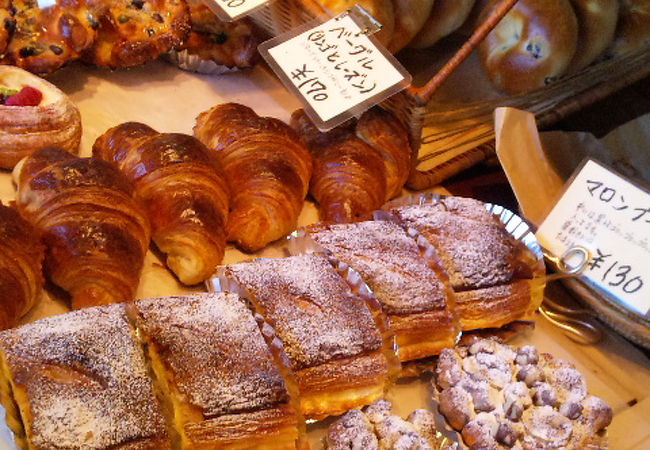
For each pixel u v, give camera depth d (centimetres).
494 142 81
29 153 67
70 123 69
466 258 63
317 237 62
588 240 66
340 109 68
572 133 82
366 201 69
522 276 65
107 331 52
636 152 84
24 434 48
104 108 77
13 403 49
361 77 69
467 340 63
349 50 70
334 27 71
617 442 61
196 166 64
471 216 67
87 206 59
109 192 60
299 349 55
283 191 67
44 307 61
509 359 61
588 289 67
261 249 68
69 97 76
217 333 54
